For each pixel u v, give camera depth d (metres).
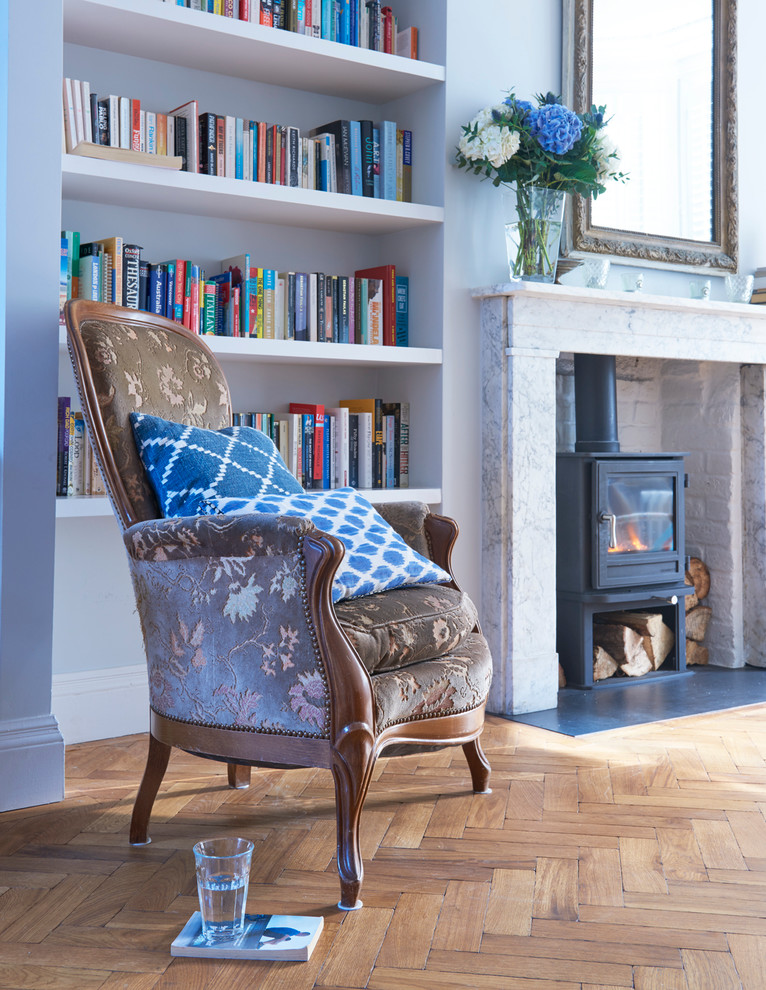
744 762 2.73
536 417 3.37
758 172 4.32
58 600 2.97
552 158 3.29
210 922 1.64
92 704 2.96
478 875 1.96
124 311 2.34
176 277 2.97
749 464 4.15
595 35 3.79
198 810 2.33
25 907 1.81
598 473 3.61
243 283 3.12
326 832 2.19
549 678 3.39
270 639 1.84
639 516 3.79
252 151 3.12
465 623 2.16
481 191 3.47
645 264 3.98
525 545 3.34
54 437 2.38
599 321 3.50
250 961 1.62
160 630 2.00
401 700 1.92
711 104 4.13
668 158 4.02
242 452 2.22
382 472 3.47
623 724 3.15
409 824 2.24
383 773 2.63
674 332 3.71
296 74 3.30
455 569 3.37
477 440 3.44
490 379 3.39
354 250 3.63
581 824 2.24
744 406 4.16
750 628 4.18
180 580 1.94
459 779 2.58
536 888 1.89
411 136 3.50
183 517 1.93
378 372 3.68
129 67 3.11
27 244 2.33
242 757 1.90
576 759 2.76
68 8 2.72
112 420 2.11
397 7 3.56
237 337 3.06
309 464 3.29
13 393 2.32
